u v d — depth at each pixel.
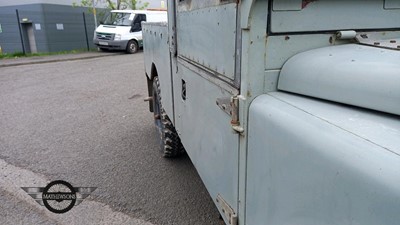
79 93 8.09
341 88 1.14
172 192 3.45
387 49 1.25
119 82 9.42
